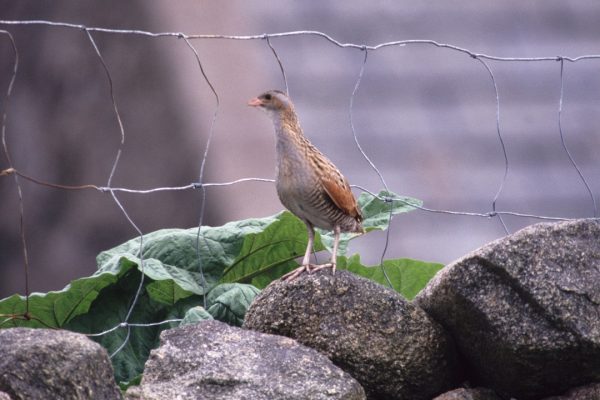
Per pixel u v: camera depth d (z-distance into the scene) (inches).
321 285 252.1
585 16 636.1
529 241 245.9
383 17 622.5
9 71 553.6
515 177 574.2
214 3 582.2
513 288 243.4
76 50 554.3
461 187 566.6
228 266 302.2
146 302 297.9
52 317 291.4
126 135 551.5
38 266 546.3
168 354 236.2
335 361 249.0
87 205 547.2
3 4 553.6
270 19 606.9
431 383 252.8
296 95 588.7
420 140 583.8
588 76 616.1
